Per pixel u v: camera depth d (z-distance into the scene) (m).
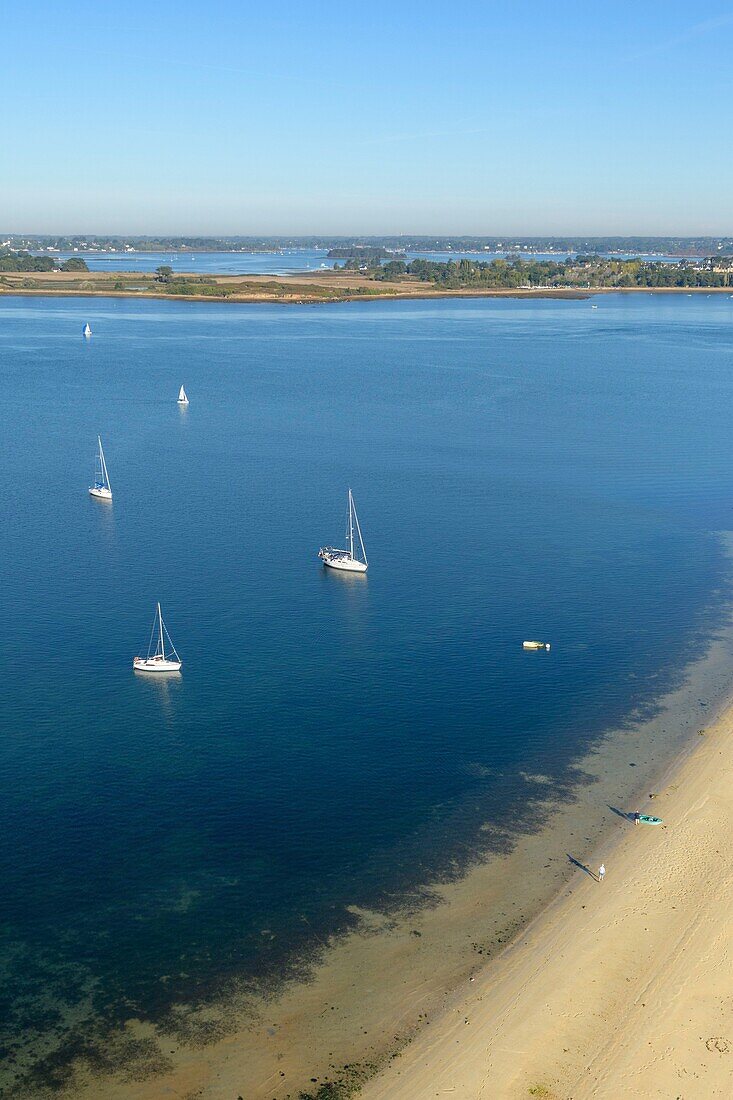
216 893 66.75
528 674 97.25
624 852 71.12
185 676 96.00
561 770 81.25
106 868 68.94
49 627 106.56
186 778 79.31
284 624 108.19
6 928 63.34
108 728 86.44
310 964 60.97
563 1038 55.78
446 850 71.44
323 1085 52.84
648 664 99.44
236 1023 56.72
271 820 74.44
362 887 67.56
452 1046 55.25
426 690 93.94
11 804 75.44
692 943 62.56
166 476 174.12
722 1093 52.47
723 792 77.94
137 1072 53.50
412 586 119.69
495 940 62.88
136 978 59.78
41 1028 56.19
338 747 84.19
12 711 88.75
